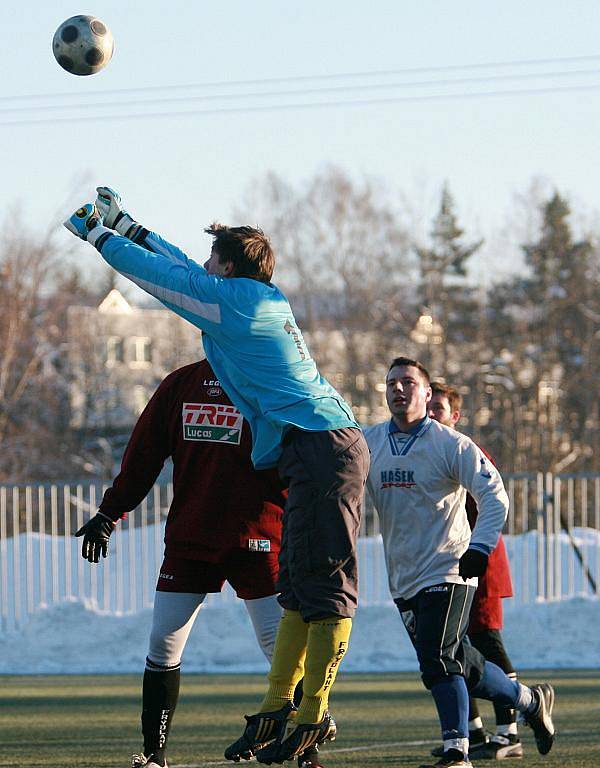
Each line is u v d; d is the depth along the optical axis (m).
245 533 21.81
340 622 19.05
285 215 186.62
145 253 19.64
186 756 26.89
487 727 32.56
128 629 58.41
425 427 23.45
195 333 189.38
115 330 199.62
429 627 23.17
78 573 60.09
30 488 60.06
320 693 19.09
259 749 19.58
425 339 182.12
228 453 21.83
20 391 145.62
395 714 35.78
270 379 19.39
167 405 22.27
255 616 22.27
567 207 198.00
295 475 19.11
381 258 186.25
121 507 22.42
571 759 26.38
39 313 157.75
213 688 45.00
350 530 19.00
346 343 178.88
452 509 23.42
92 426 174.38
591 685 44.28
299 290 185.38
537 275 192.38
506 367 180.38
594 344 183.50
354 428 19.48
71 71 22.77
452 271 199.38
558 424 179.00
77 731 32.03
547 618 57.53
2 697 41.78
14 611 58.78
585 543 60.56
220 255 20.00
